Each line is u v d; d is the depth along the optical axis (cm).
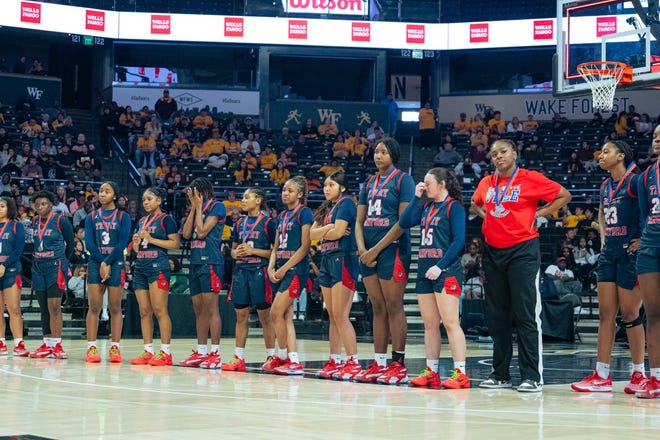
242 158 2362
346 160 2425
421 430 461
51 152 2220
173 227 912
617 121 2488
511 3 2703
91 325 920
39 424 475
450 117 2794
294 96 2842
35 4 2473
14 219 996
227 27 2642
